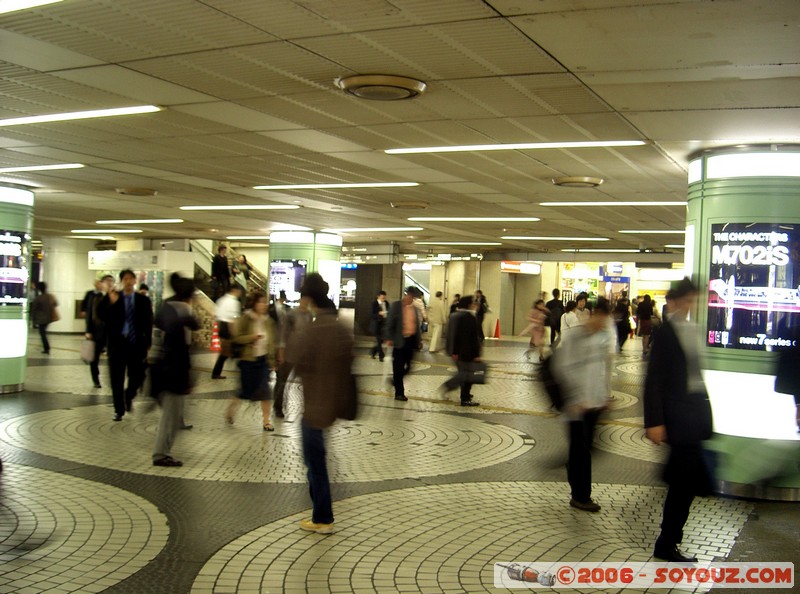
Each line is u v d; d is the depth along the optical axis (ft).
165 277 85.81
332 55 21.33
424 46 20.13
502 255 116.98
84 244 109.70
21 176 48.44
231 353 37.01
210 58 22.07
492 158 36.83
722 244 28.32
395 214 65.87
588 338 24.35
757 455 26.84
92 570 17.93
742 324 27.53
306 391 20.88
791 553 20.70
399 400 47.29
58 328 106.83
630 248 103.14
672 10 16.63
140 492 24.77
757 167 27.94
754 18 16.88
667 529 19.60
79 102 28.27
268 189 51.62
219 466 28.55
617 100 24.82
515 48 19.92
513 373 66.49
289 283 85.15
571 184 42.65
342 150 36.06
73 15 18.72
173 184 50.16
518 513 23.71
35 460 28.66
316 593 16.97
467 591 17.30
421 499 25.05
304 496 24.91
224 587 17.16
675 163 35.78
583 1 16.34
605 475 29.27
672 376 18.95
